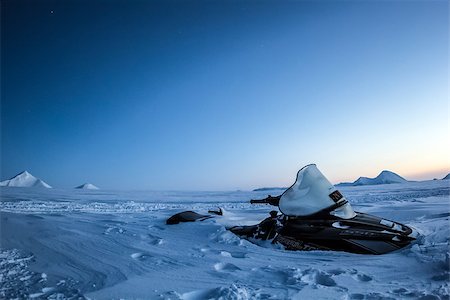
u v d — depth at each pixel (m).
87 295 2.40
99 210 12.10
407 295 2.23
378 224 3.85
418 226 4.66
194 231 4.71
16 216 6.36
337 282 2.60
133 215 7.03
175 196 27.23
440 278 2.54
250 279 2.78
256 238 4.23
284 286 2.55
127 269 3.12
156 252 3.77
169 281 2.75
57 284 2.68
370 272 2.82
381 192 24.47
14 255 3.63
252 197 23.86
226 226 4.83
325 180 4.11
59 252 3.77
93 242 4.25
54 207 12.80
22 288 2.55
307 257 3.46
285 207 4.07
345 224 3.88
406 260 3.05
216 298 2.32
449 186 28.72
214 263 3.31
